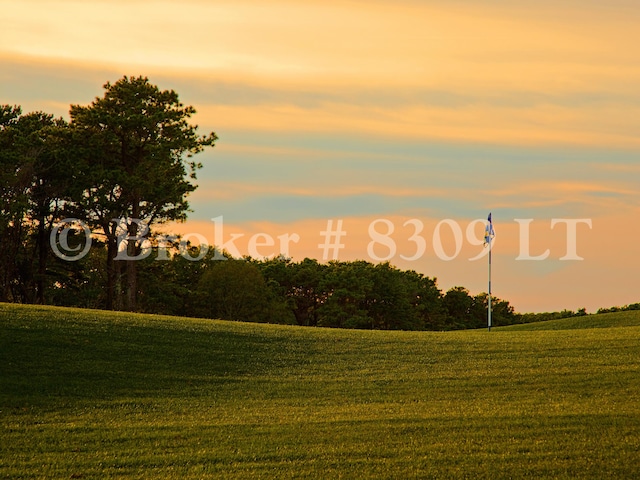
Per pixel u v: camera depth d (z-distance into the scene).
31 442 23.67
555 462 21.16
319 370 34.72
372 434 24.16
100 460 22.09
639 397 28.06
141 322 42.56
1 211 63.47
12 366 32.66
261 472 21.03
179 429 25.11
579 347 37.78
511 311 122.12
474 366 34.66
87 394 29.83
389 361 36.34
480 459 21.56
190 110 73.81
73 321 40.88
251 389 31.27
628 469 20.53
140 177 68.62
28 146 66.50
